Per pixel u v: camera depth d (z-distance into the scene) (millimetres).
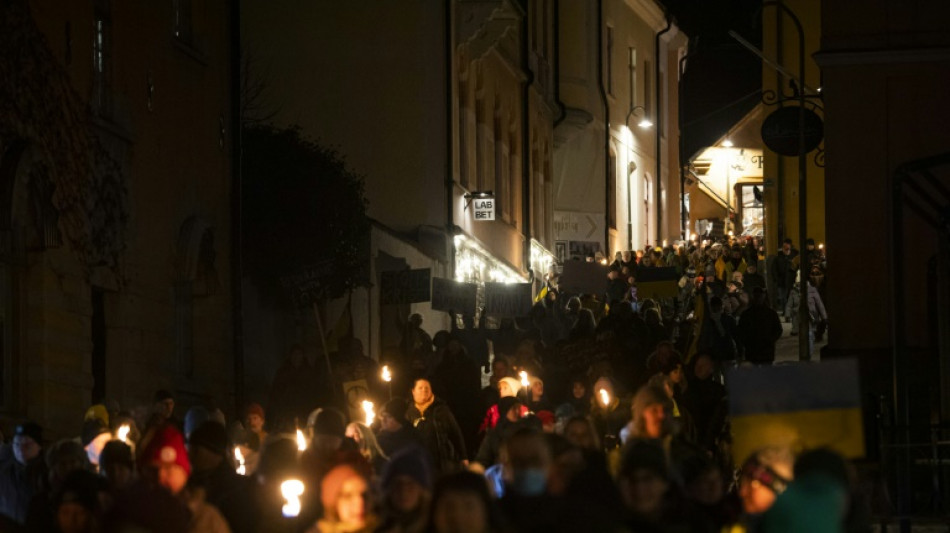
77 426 26828
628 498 12039
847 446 13547
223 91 34844
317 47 52312
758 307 38469
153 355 30609
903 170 20750
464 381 31797
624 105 87562
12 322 25516
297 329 41000
